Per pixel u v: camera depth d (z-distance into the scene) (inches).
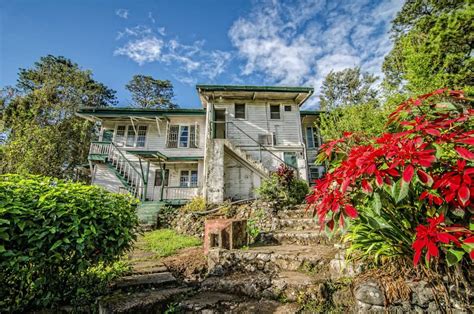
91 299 97.3
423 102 71.0
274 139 515.8
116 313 84.0
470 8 232.2
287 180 288.0
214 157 407.5
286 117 538.3
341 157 90.4
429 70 232.5
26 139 529.0
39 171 518.3
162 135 566.6
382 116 270.2
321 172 595.2
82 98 928.3
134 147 551.2
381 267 84.4
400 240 72.6
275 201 271.0
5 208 77.1
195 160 530.6
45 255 82.9
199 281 124.3
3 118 618.8
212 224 155.9
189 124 575.5
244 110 542.6
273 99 545.6
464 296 63.5
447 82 219.8
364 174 67.0
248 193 450.9
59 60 952.9
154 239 252.5
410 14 585.0
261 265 126.3
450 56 228.7
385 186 60.9
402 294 70.6
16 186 89.7
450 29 237.0
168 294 101.2
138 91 1239.5
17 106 713.6
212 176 396.8
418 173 56.9
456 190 56.2
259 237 174.9
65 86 850.8
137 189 476.1
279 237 166.2
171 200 470.3
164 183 525.0
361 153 67.5
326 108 443.8
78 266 92.4
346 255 91.0
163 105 1263.5
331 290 88.9
